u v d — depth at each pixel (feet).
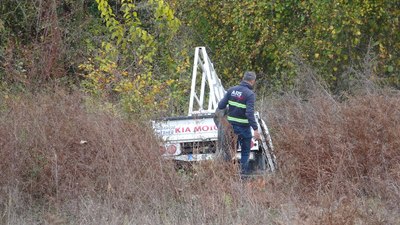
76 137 60.23
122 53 95.40
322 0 99.25
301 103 75.97
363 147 64.13
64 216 56.24
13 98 67.62
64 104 64.08
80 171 59.16
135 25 87.92
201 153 67.82
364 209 56.39
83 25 110.93
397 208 57.82
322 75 98.78
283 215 53.78
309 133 66.28
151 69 92.58
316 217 53.16
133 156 59.36
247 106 66.59
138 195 57.26
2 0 107.34
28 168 59.00
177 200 57.57
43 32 106.73
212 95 76.74
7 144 58.44
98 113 64.28
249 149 67.82
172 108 79.71
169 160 61.21
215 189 56.95
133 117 67.87
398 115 66.69
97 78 80.48
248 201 56.08
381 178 63.00
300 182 63.46
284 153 66.03
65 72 99.96
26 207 57.77
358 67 99.81
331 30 98.94
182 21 113.19
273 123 73.67
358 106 67.87
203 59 81.05
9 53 93.97
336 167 63.26
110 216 54.80
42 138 59.72
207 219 54.34
